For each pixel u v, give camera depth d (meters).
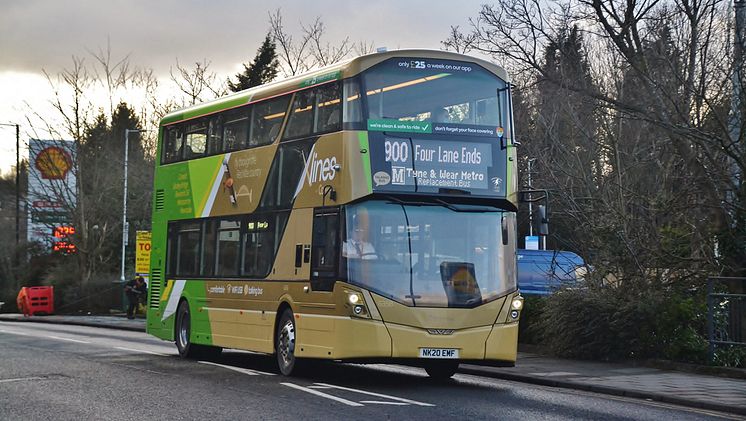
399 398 13.42
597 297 20.53
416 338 14.78
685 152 20.58
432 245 15.11
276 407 12.30
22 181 76.50
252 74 59.38
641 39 23.06
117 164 54.78
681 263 20.50
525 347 22.53
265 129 17.95
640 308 19.45
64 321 42.81
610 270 21.19
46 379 15.84
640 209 21.17
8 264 66.19
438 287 14.99
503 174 15.59
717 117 18.58
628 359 19.75
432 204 15.23
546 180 24.09
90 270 54.12
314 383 15.38
